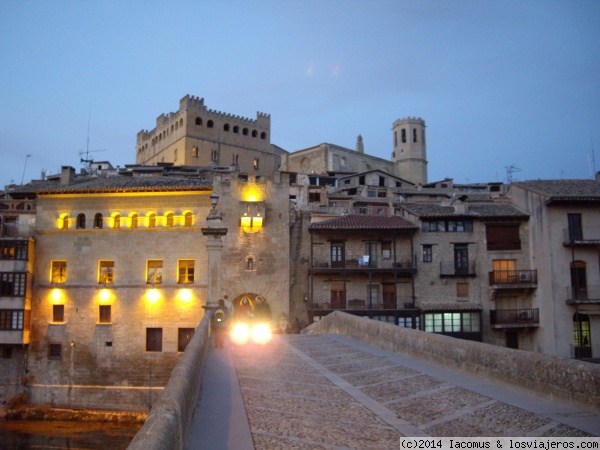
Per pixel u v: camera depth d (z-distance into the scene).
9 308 48.66
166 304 48.97
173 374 9.76
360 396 12.83
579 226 51.34
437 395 12.62
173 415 6.76
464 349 15.18
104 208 51.09
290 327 50.88
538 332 52.22
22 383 48.62
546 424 9.50
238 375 15.66
